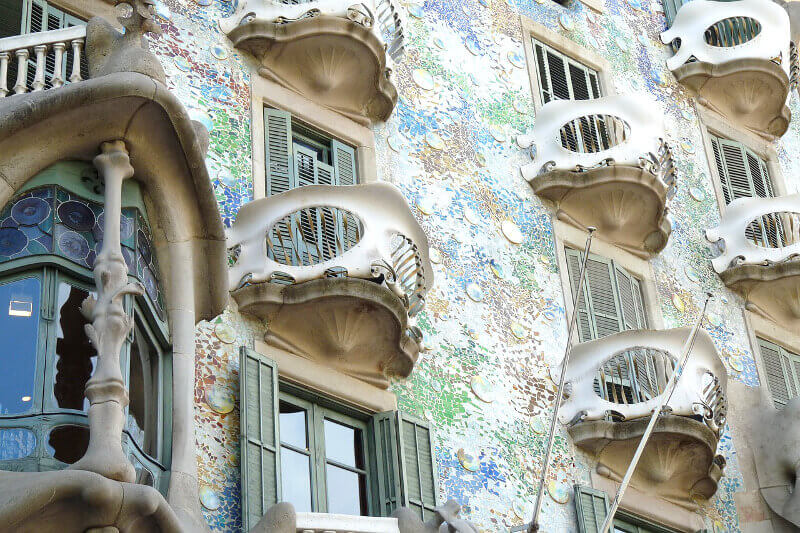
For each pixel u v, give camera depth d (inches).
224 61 708.0
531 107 834.8
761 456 792.9
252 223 645.3
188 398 546.9
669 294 830.5
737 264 867.4
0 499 445.7
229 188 670.5
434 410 673.6
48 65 606.5
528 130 822.5
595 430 713.0
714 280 864.9
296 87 728.3
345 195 652.1
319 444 630.5
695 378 730.2
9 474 462.9
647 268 828.0
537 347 735.7
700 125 944.9
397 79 778.2
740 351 844.0
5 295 513.7
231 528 575.2
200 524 523.8
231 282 635.5
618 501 626.2
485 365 707.4
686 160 915.4
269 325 637.9
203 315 581.0
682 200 888.9
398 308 642.8
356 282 632.4
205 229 570.6
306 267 636.1
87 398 494.6
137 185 555.2
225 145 682.2
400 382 669.9
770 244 896.9
